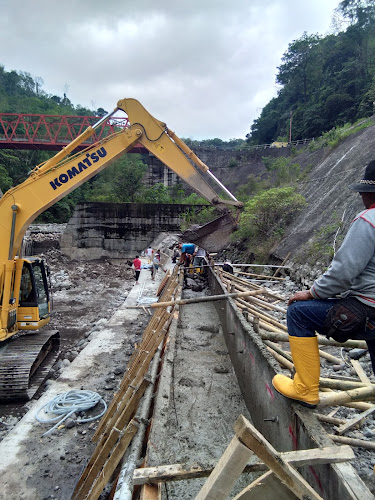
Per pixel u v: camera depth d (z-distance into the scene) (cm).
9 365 738
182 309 1010
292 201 1730
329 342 385
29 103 6675
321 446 220
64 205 4778
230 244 2202
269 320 654
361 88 3716
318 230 1376
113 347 862
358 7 4000
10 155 4841
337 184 1603
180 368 616
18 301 846
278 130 5412
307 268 1205
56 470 461
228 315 712
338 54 4241
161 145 956
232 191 4397
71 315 1450
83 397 611
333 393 270
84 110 8275
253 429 156
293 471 161
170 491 331
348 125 2986
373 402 376
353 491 183
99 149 898
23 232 858
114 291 1905
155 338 539
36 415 572
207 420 456
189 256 1410
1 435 613
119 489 288
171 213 2856
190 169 988
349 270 211
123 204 2852
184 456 384
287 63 5316
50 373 854
